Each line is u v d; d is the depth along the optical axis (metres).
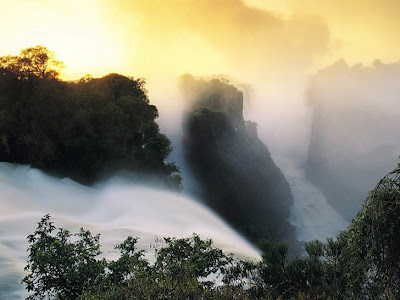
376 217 10.43
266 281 14.40
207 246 14.84
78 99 57.72
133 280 11.80
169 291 11.01
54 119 56.22
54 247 14.06
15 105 54.44
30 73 55.12
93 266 13.67
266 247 15.73
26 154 55.56
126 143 60.28
